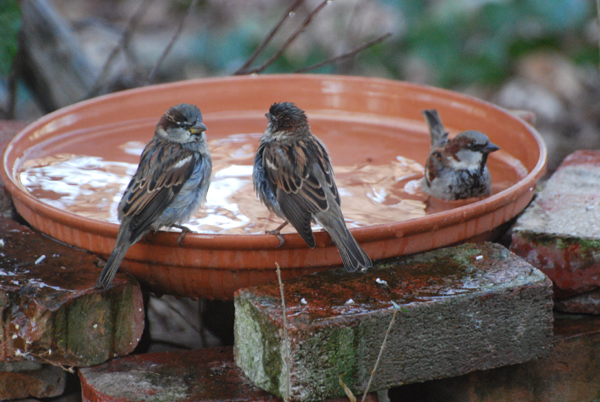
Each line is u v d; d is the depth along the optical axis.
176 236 6.73
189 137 7.34
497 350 6.46
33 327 6.46
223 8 17.94
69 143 9.89
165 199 7.09
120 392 6.26
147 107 10.66
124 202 7.00
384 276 6.63
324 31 17.22
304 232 6.63
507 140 9.74
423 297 6.23
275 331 5.95
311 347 5.85
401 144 10.34
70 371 6.66
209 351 6.94
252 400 6.16
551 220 7.69
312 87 11.15
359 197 8.58
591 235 7.26
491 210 7.25
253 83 11.09
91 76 13.04
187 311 9.23
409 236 6.88
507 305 6.37
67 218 6.99
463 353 6.36
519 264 6.76
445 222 6.94
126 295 6.80
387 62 15.45
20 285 6.63
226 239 6.64
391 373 6.18
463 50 14.48
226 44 15.73
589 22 14.79
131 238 6.64
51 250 7.32
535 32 14.91
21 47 12.36
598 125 15.59
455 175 8.45
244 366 6.43
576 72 16.78
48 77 12.69
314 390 5.96
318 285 6.48
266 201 7.55
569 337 7.14
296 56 15.38
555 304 7.58
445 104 10.49
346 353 5.98
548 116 15.97
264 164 7.43
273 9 18.06
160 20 18.55
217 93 11.02
